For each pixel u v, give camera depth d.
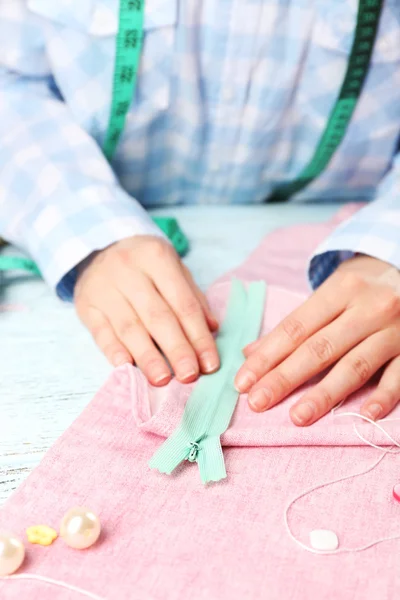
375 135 0.90
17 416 0.59
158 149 0.91
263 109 0.86
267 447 0.55
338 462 0.54
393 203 0.74
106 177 0.81
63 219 0.75
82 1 0.79
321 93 0.86
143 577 0.44
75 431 0.55
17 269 0.83
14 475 0.53
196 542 0.46
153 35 0.81
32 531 0.46
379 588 0.43
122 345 0.65
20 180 0.81
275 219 0.95
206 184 0.96
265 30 0.80
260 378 0.60
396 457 0.54
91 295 0.71
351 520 0.48
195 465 0.53
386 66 0.85
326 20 0.80
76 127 0.84
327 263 0.74
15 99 0.87
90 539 0.45
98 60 0.82
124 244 0.73
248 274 0.81
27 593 0.43
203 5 0.80
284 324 0.63
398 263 0.67
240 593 0.43
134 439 0.55
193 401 0.58
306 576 0.44
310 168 0.94
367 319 0.62
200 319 0.66
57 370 0.65
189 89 0.84
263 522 0.48
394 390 0.59
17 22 0.83
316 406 0.56
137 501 0.49
